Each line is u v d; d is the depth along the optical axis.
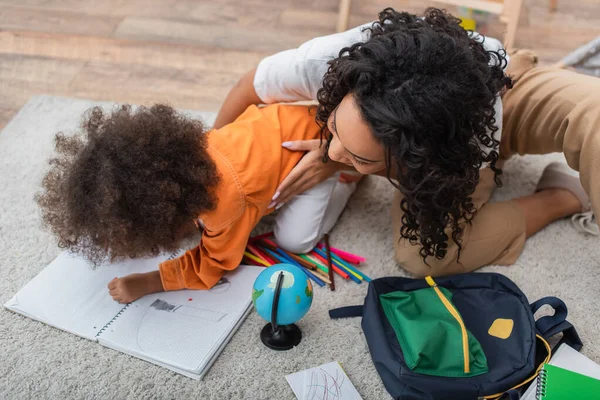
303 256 1.21
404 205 1.21
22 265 1.15
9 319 1.06
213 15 1.98
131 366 0.99
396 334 1.00
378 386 0.99
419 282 1.09
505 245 1.19
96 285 1.10
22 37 1.80
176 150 0.91
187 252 1.09
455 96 0.86
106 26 1.89
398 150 0.88
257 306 0.95
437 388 0.93
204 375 0.99
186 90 1.67
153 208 0.88
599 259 1.23
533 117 1.16
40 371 0.98
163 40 1.85
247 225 1.06
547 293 1.16
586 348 1.06
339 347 1.04
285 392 0.97
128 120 0.91
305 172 1.11
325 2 2.09
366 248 1.25
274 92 1.16
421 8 2.04
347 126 0.91
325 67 1.05
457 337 0.97
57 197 0.93
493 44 1.07
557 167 1.32
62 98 1.60
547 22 2.02
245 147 1.04
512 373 0.95
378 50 0.88
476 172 0.97
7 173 1.36
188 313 1.06
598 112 1.03
